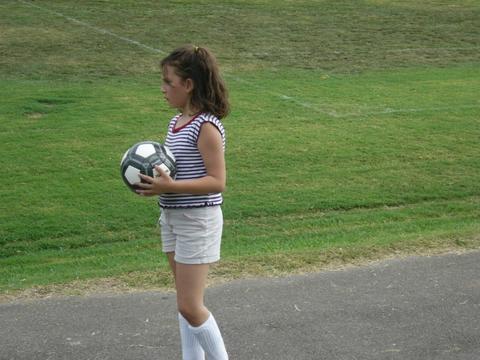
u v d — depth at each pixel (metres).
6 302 9.89
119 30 37.84
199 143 7.20
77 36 36.22
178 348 8.64
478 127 23.03
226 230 14.96
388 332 9.07
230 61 32.38
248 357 8.46
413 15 44.22
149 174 7.17
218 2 46.19
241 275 10.71
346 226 15.12
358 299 9.95
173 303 9.81
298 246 12.99
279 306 9.72
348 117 23.97
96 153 19.95
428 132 22.42
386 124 23.23
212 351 7.55
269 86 28.05
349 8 45.84
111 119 23.20
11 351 8.54
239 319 9.34
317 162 19.62
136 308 9.66
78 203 16.55
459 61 33.72
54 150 20.09
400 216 15.84
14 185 17.55
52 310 9.60
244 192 17.34
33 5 43.22
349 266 11.09
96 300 9.91
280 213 16.09
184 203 7.23
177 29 38.56
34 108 24.22
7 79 28.27
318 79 29.50
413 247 11.88
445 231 13.14
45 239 14.68
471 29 40.97
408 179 18.39
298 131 22.31
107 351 8.56
